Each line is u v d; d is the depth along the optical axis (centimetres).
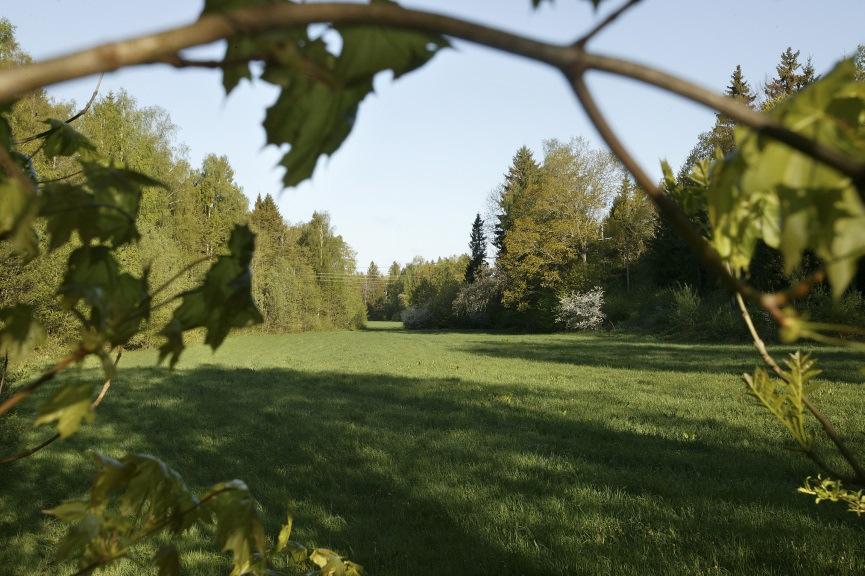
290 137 34
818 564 432
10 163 38
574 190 3953
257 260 4931
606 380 1612
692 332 2873
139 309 52
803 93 25
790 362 72
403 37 30
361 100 33
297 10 21
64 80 19
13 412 997
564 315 3791
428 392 1489
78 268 55
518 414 1148
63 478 739
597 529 531
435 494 659
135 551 462
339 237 6153
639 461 778
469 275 5966
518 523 559
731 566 447
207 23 20
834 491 132
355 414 1190
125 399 1461
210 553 502
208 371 2109
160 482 84
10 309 55
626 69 22
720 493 615
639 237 3997
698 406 1166
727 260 36
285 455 867
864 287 1249
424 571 469
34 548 525
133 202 56
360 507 630
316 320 5575
